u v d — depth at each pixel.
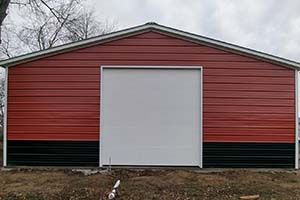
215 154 10.56
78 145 10.60
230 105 10.62
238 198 7.71
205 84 10.66
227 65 10.67
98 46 10.76
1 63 10.58
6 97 10.66
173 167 10.66
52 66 10.70
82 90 10.69
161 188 8.46
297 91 10.62
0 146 16.39
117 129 10.69
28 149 10.58
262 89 10.63
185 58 10.71
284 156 10.55
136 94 10.74
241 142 10.57
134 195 7.85
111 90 10.72
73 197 7.68
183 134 10.69
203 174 10.03
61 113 10.64
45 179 9.31
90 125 10.64
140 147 10.69
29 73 10.70
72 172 10.20
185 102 10.72
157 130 10.70
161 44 10.75
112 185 8.69
